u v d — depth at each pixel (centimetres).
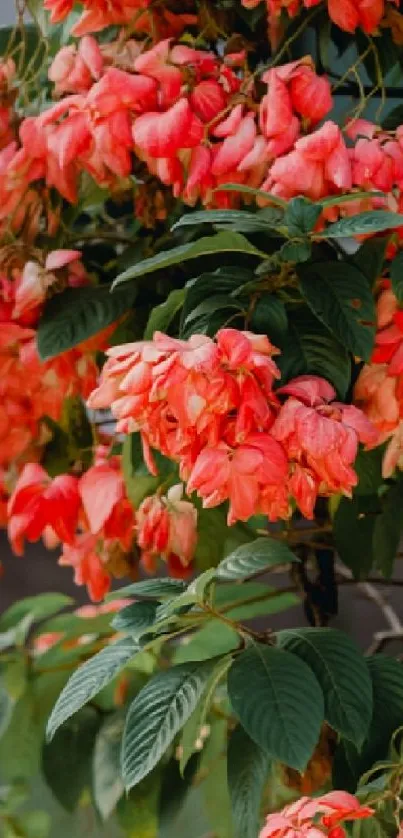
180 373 115
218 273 133
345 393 135
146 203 158
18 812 219
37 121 151
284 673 127
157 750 125
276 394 126
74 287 158
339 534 159
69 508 158
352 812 122
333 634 135
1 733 188
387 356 139
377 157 135
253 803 135
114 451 175
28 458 178
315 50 163
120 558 172
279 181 135
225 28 160
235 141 140
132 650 132
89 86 149
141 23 157
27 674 187
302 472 122
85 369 164
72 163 156
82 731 179
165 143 138
